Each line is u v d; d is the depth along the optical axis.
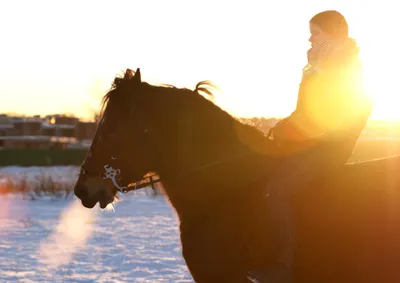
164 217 21.83
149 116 7.16
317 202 6.79
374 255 6.62
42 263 14.11
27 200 27.22
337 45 6.91
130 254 15.01
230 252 6.99
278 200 6.72
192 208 7.20
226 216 7.05
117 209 24.23
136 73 7.18
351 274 6.68
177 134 7.18
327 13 6.97
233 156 7.15
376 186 6.74
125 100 7.14
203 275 7.11
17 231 18.56
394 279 6.57
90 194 7.13
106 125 7.15
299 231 6.79
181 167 7.20
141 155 7.14
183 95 7.24
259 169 7.06
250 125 7.36
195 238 7.11
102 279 12.59
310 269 6.77
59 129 94.00
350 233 6.68
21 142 87.06
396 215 6.60
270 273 6.84
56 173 44.16
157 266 13.70
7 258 14.64
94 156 7.16
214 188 7.11
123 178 7.13
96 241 16.88
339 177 6.84
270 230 6.80
